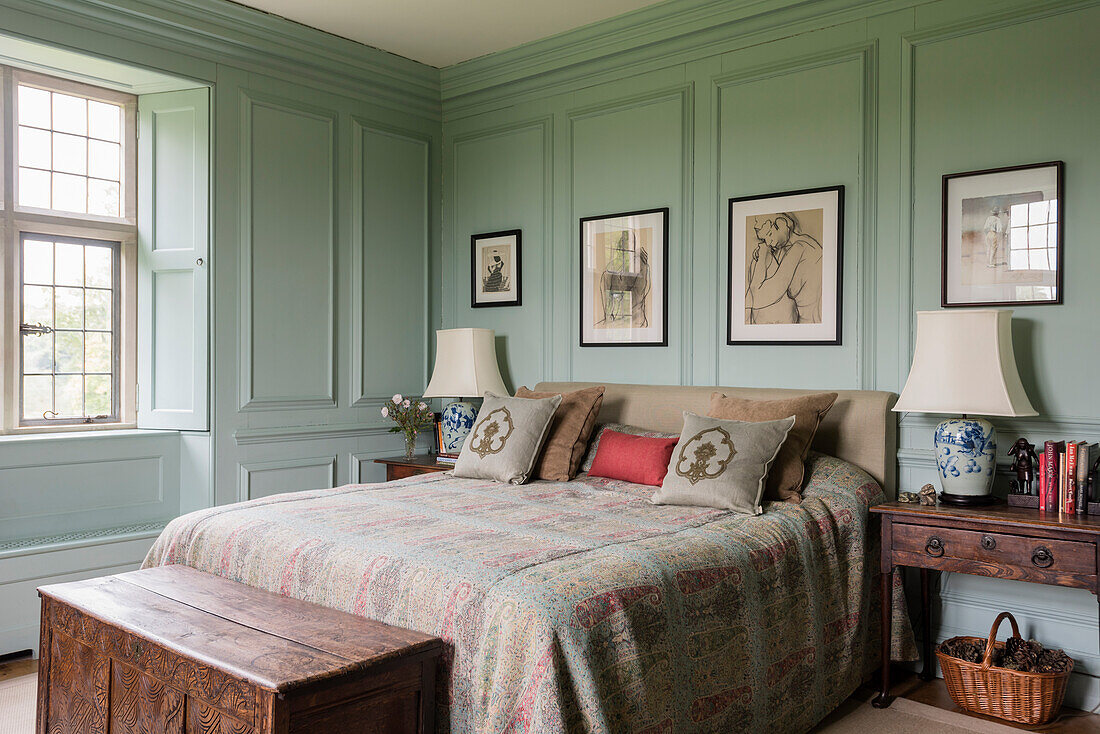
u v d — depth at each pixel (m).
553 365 4.72
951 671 3.00
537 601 1.99
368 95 4.84
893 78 3.54
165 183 4.25
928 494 3.05
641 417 4.06
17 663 3.42
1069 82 3.13
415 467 4.48
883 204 3.57
